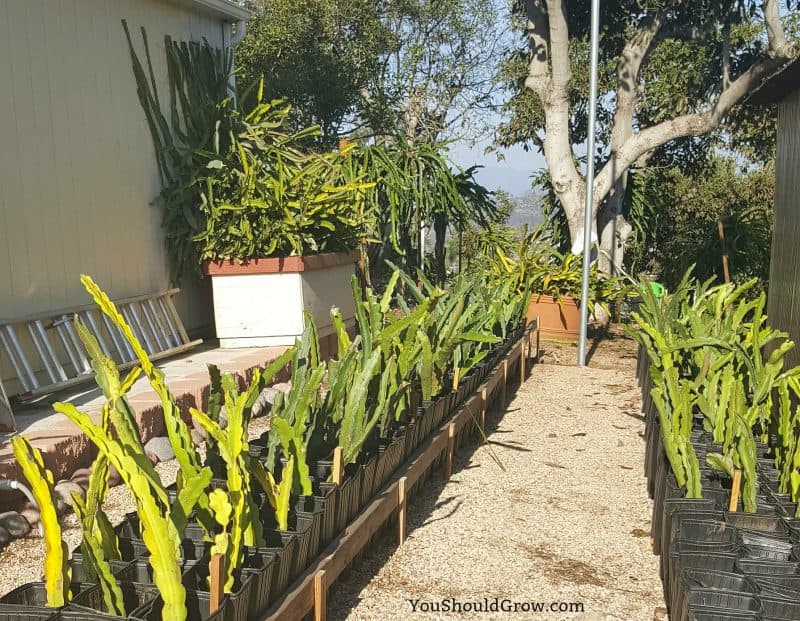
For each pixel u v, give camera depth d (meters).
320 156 7.62
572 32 10.73
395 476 3.35
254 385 2.66
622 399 6.44
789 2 8.95
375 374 3.23
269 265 6.56
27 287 5.00
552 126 9.45
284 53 14.32
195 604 2.01
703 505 2.86
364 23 16.34
